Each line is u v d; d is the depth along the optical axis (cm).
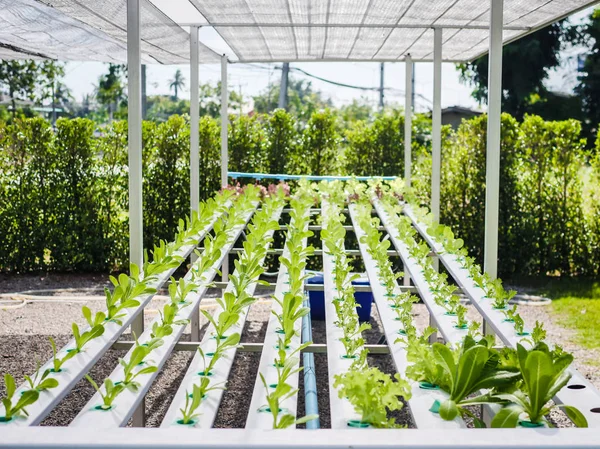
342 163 927
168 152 898
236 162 913
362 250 460
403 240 483
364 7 486
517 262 887
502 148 877
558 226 877
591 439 124
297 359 241
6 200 895
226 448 120
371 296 636
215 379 257
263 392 232
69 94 2731
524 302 752
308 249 422
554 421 412
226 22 539
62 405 434
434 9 491
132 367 241
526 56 1669
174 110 2933
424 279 395
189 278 396
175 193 901
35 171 898
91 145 903
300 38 608
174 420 210
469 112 1884
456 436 125
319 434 125
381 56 712
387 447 121
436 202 602
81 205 900
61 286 837
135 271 343
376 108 2944
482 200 879
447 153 891
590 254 884
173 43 605
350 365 249
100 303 736
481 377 217
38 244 904
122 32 576
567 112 1684
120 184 905
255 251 414
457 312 317
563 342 589
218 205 563
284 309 302
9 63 1811
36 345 565
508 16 510
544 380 197
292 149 920
